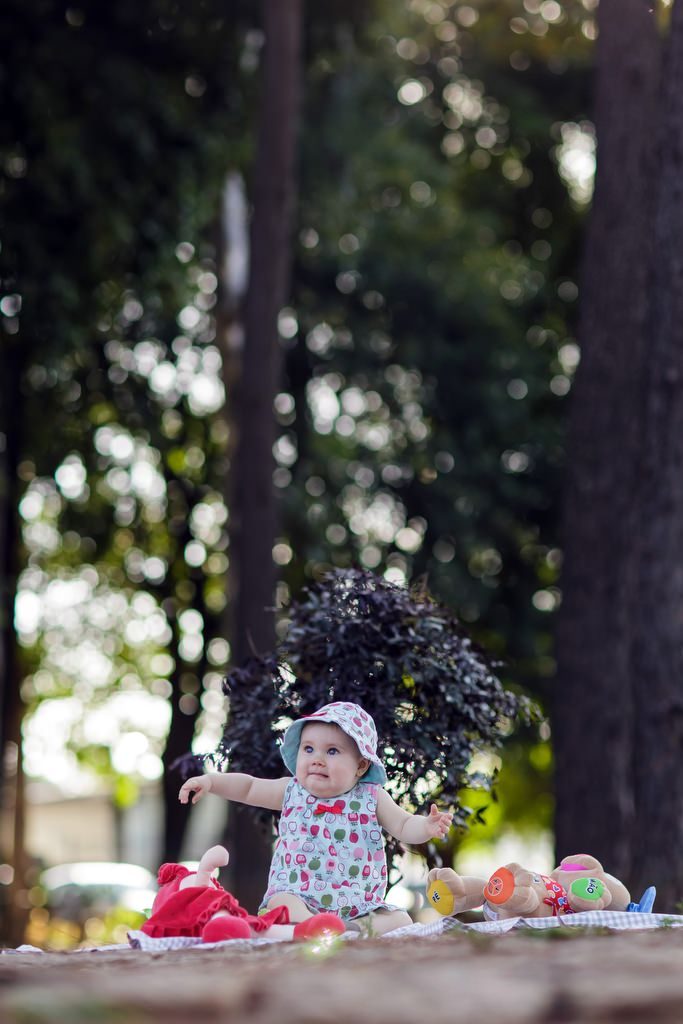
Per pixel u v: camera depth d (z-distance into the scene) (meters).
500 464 21.62
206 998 2.85
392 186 22.06
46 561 25.45
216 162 17.59
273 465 15.72
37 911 27.59
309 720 6.04
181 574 24.69
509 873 5.56
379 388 21.97
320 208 21.14
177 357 21.47
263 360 15.69
